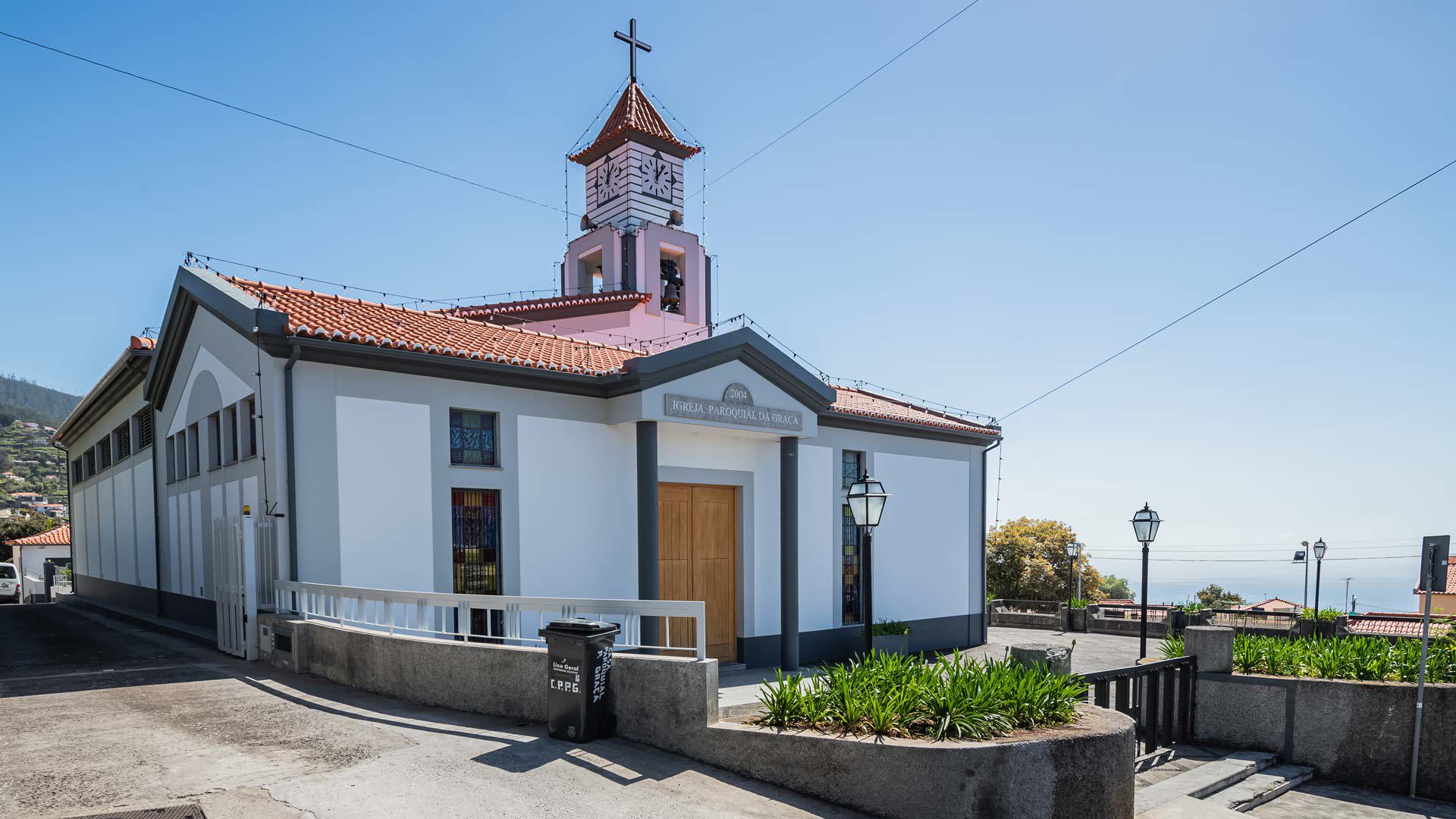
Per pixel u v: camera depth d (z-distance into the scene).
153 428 16.97
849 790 6.07
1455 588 37.00
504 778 6.11
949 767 5.86
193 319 13.98
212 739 6.91
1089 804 6.14
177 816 5.14
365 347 10.70
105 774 5.95
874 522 9.55
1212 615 23.16
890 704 6.54
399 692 8.46
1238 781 9.38
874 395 21.48
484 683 7.88
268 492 10.43
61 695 8.65
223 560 11.59
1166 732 10.51
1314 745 10.05
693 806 5.83
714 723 6.81
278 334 10.21
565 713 7.09
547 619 12.65
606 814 5.57
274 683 9.15
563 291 25.92
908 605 18.30
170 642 12.94
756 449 15.73
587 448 13.27
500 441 12.30
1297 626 21.02
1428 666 10.13
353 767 6.23
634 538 13.72
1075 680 8.16
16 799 5.40
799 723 6.70
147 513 17.53
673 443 14.45
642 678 7.07
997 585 41.19
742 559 15.42
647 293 21.52
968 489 20.22
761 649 15.43
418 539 11.36
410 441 11.41
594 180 25.83
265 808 5.33
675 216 25.20
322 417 10.66
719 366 13.88
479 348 12.34
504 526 12.20
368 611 10.62
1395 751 9.59
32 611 21.73
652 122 25.23
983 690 6.67
